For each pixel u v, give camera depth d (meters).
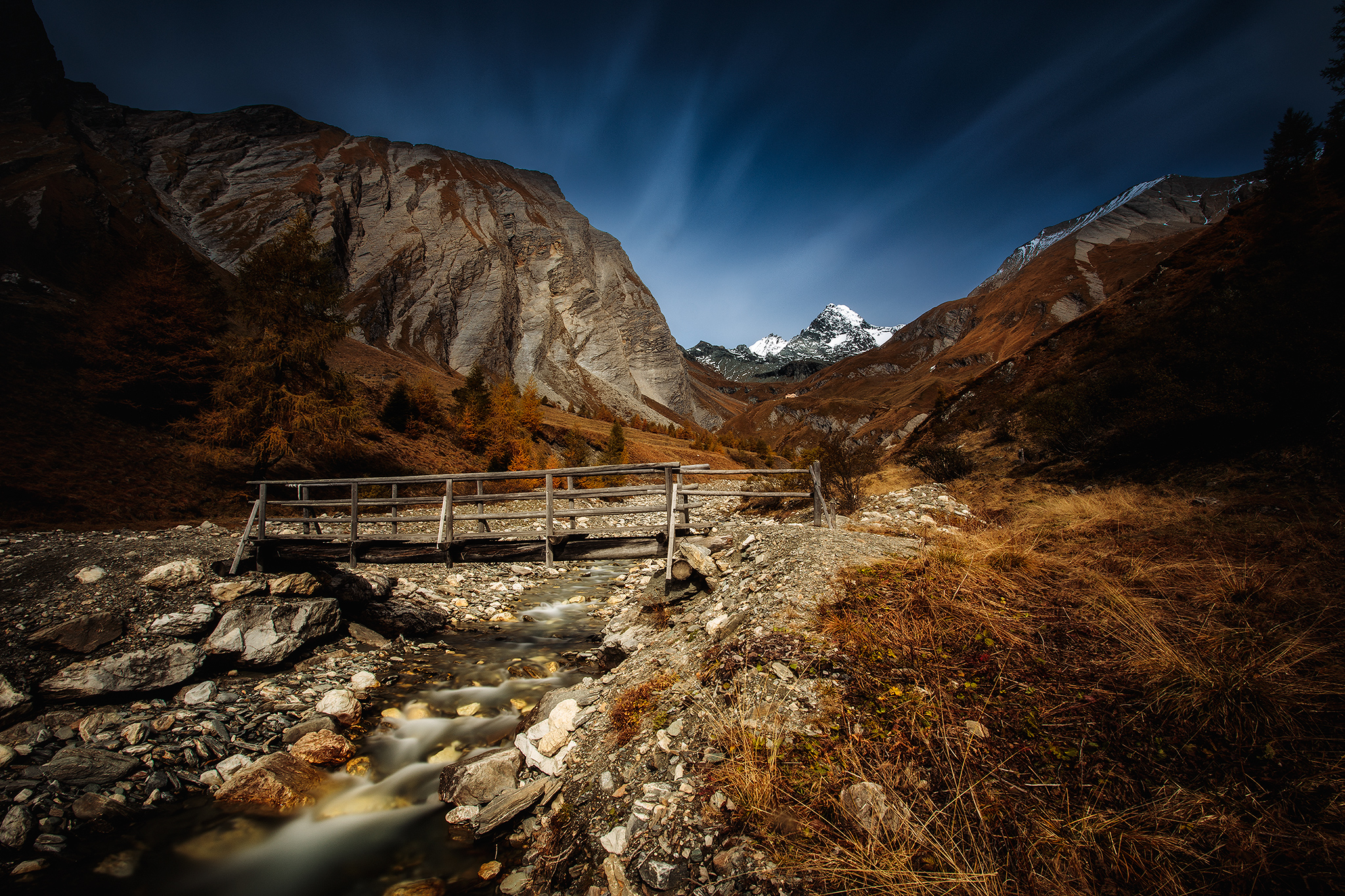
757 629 5.87
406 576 14.88
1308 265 15.12
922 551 7.95
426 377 45.00
